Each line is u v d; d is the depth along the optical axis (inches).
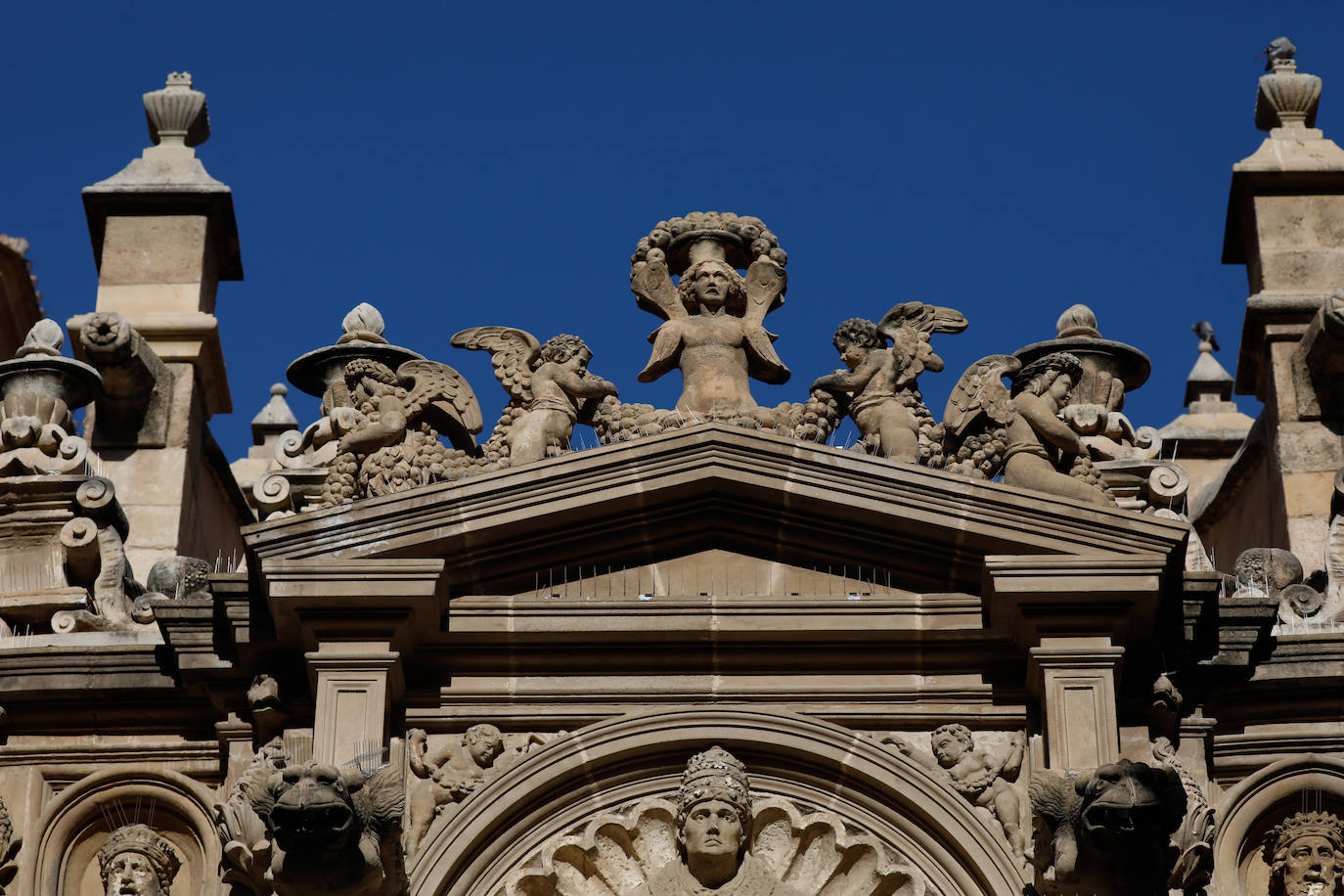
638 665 1368.1
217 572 1364.4
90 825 1403.8
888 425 1433.3
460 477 1387.8
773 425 1434.5
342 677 1330.0
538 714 1359.5
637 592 1380.4
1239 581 1456.7
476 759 1346.0
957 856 1326.3
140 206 1690.5
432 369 1469.0
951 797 1328.7
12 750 1409.9
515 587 1379.2
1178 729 1366.9
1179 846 1291.8
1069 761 1302.9
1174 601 1348.4
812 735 1347.2
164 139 1731.1
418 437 1441.9
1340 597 1462.8
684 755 1358.3
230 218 1705.2
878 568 1380.4
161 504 1574.8
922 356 1462.8
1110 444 1596.9
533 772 1339.8
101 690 1406.3
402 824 1280.8
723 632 1355.8
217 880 1374.3
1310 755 1382.9
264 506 1523.1
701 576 1385.3
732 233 1509.6
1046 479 1401.3
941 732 1347.2
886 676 1365.7
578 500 1363.2
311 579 1331.2
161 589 1445.6
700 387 1449.3
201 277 1667.1
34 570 1481.3
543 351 1461.6
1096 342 1635.1
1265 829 1382.9
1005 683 1358.3
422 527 1354.6
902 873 1327.5
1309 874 1362.0
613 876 1343.5
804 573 1386.6
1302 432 1619.1
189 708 1411.2
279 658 1366.9
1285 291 1664.6
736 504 1379.2
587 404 1460.4
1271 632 1401.3
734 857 1322.6
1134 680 1358.3
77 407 1573.6
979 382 1454.2
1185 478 1547.7
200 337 1637.6
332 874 1234.6
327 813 1208.2
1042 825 1274.6
